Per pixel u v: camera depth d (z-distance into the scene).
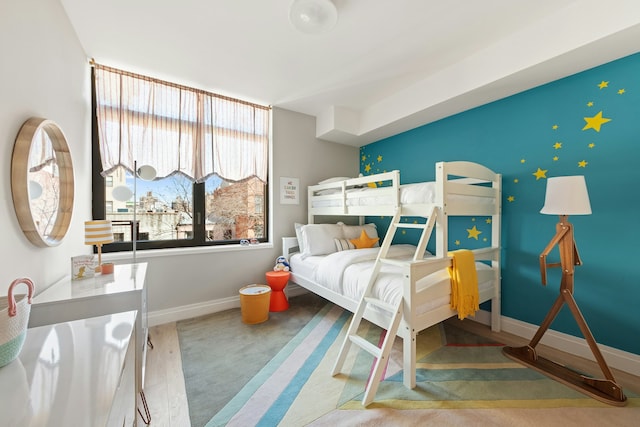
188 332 2.46
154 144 2.67
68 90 1.88
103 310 1.41
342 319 2.74
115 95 2.48
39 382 0.69
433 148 3.12
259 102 3.27
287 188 3.50
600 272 1.96
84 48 2.19
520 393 1.62
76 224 2.03
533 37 1.93
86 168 2.29
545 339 2.21
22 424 0.55
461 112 2.83
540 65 1.93
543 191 2.26
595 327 1.99
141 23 1.91
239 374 1.83
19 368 0.75
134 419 1.20
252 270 3.23
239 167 3.17
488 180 2.35
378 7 1.76
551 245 1.81
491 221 2.60
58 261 1.69
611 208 1.91
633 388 1.65
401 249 2.97
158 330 2.50
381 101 3.24
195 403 1.56
